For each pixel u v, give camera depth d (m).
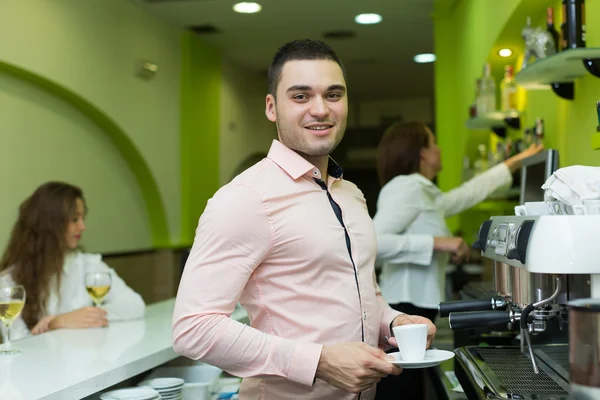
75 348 2.11
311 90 1.49
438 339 2.90
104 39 5.25
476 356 1.85
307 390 1.51
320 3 5.62
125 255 5.76
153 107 6.02
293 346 1.40
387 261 2.86
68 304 2.98
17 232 2.96
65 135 5.04
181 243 6.46
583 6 2.20
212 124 7.10
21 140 4.55
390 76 8.54
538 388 1.46
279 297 1.49
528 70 2.36
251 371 1.41
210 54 7.04
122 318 2.72
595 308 1.03
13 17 4.26
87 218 5.30
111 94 5.34
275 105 1.56
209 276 1.42
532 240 1.25
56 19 4.68
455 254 2.87
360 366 1.36
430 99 9.91
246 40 6.83
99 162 5.49
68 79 4.81
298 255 1.48
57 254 2.93
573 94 2.55
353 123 10.23
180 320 1.42
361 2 5.62
